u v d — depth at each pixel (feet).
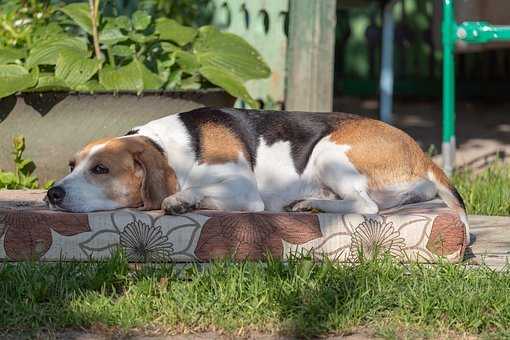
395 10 72.28
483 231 33.24
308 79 42.09
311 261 26.25
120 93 35.91
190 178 29.14
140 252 27.17
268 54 44.98
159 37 38.91
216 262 25.93
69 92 35.50
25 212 27.22
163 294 24.43
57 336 22.57
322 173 29.66
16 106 35.58
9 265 25.45
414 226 27.43
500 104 71.51
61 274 25.23
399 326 23.44
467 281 25.45
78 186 27.91
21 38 39.52
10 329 22.77
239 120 30.27
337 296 24.18
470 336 23.06
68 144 35.91
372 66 72.74
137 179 28.45
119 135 36.11
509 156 49.83
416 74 73.26
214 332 23.12
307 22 41.86
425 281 24.99
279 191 29.96
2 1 41.96
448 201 29.96
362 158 29.40
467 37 41.11
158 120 30.32
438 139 55.47
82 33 42.14
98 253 27.14
